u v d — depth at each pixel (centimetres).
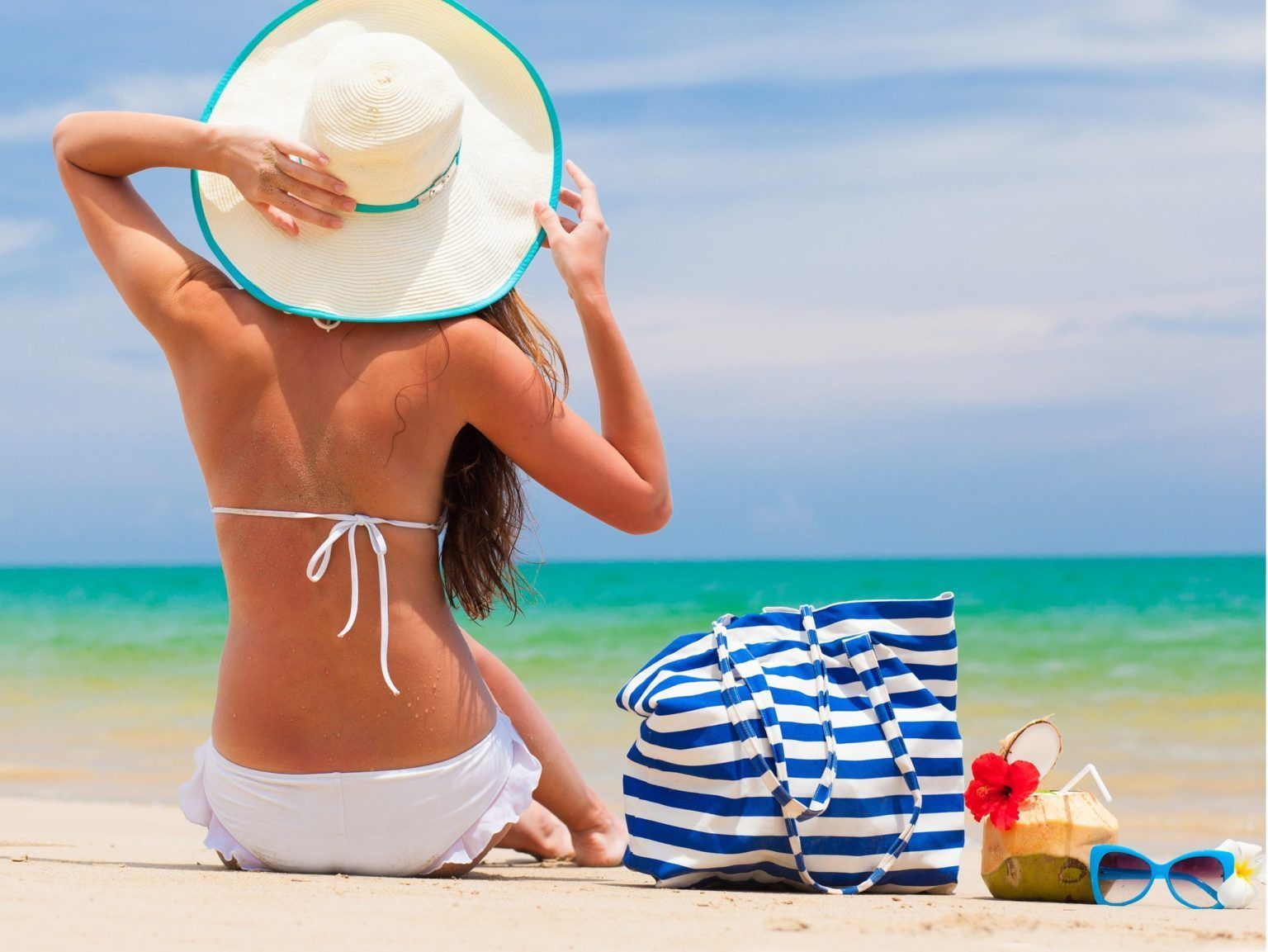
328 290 223
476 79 251
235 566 227
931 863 242
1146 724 848
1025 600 2216
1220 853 235
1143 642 1415
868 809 241
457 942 167
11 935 164
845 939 179
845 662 254
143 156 227
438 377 222
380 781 225
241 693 227
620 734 782
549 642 1502
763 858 239
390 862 231
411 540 227
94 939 163
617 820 298
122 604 2559
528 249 237
